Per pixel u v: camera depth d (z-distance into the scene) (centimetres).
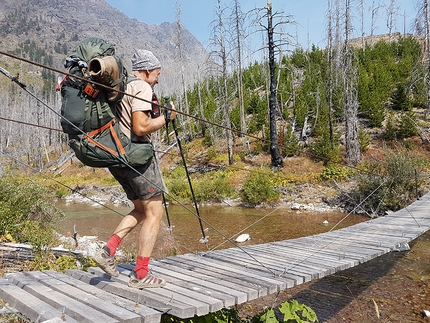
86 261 672
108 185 2761
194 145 3234
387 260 860
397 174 1468
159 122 311
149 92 307
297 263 477
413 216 878
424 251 921
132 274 327
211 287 351
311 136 2662
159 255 890
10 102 7900
